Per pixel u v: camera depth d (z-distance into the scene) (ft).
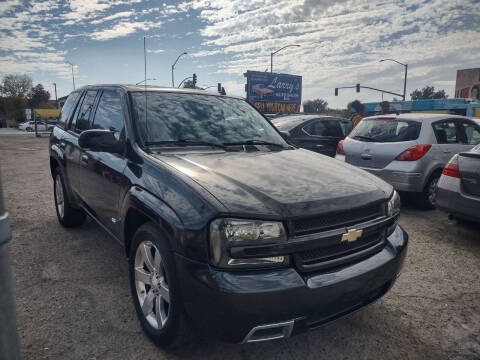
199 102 11.67
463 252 13.96
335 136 27.91
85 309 9.40
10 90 275.80
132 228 9.19
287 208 6.70
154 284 7.86
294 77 157.99
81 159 12.16
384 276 7.70
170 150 9.32
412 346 8.34
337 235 7.04
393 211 8.45
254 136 11.33
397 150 19.01
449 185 15.28
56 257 12.61
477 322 9.35
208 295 6.26
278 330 6.53
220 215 6.42
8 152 53.98
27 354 7.66
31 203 20.44
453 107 104.37
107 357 7.63
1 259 3.77
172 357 7.66
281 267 6.56
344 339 8.52
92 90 13.57
